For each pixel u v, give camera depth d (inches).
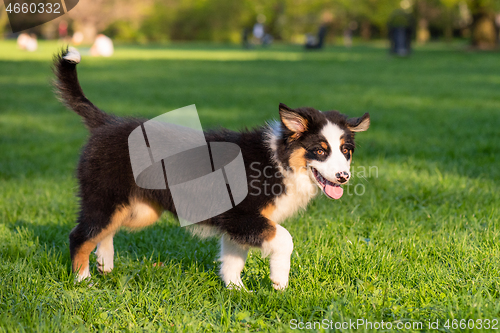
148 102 491.2
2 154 295.6
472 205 201.8
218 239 169.9
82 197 142.6
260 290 133.3
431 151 295.9
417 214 195.9
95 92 562.3
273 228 132.8
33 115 428.1
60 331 115.0
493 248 157.8
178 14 2080.5
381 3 1819.6
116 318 123.5
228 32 2121.1
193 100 507.8
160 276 144.9
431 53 1218.6
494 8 1144.8
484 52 1179.3
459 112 432.1
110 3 1916.8
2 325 114.7
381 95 545.3
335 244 166.9
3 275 141.1
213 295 136.4
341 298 129.5
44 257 152.9
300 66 920.9
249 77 739.4
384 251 156.5
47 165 276.4
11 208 203.6
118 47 1593.3
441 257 155.3
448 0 1192.2
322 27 1541.6
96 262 156.0
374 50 1464.1
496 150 293.0
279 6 2226.9
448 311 120.6
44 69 794.2
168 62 994.1
